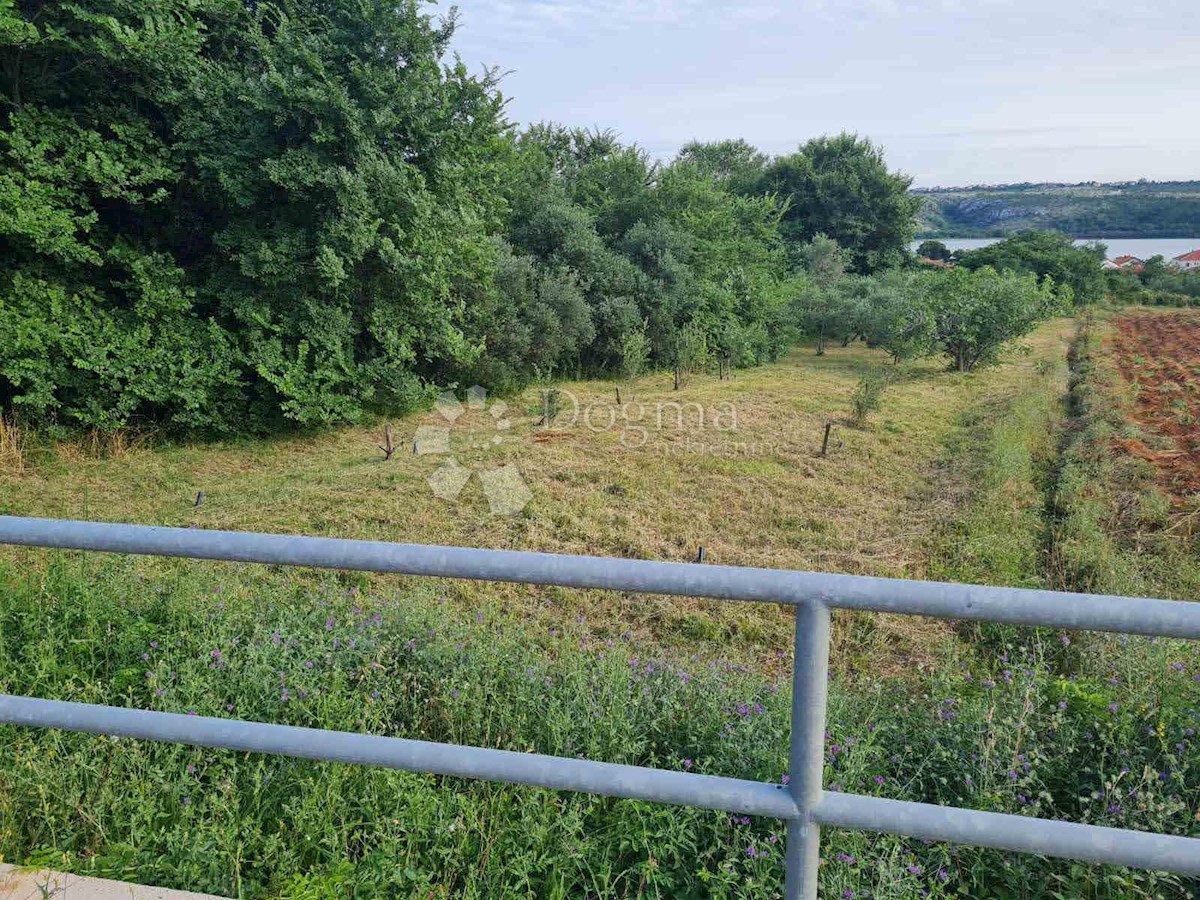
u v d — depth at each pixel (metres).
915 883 2.23
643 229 19.17
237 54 11.93
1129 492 8.99
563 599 5.80
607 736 3.04
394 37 11.70
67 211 9.67
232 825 2.27
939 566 6.89
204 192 11.05
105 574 4.52
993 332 17.64
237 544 1.34
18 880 1.73
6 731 2.75
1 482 8.67
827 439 10.62
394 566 1.28
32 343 9.38
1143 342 22.39
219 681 3.24
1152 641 3.87
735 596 1.18
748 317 20.59
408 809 2.37
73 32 10.09
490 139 13.41
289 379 10.88
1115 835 1.14
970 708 3.25
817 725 1.19
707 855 2.35
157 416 10.89
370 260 11.91
